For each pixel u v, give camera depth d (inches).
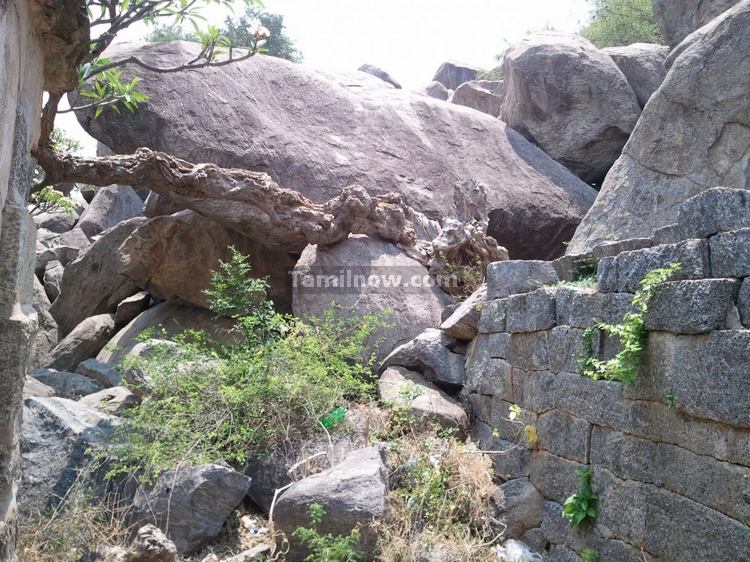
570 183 459.2
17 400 109.3
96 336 357.1
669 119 331.6
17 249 111.2
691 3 437.4
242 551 167.6
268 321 245.1
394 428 215.3
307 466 184.5
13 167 117.7
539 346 186.2
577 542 158.6
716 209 123.8
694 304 122.1
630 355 137.5
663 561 129.8
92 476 175.3
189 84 361.7
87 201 645.3
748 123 307.6
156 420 189.3
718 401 116.1
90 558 151.5
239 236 332.2
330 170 378.9
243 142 361.7
